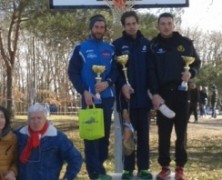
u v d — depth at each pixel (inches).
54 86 1732.3
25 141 233.3
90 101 259.3
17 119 999.6
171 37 267.7
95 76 263.9
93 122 256.7
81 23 895.1
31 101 1359.5
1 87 1432.1
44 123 233.0
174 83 266.5
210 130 883.4
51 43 999.6
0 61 1358.3
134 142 273.6
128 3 346.9
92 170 267.6
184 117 269.4
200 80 1642.5
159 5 355.9
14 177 230.1
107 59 265.6
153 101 264.2
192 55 268.2
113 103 272.5
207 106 1478.8
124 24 273.7
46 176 230.4
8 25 969.5
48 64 1747.0
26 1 823.1
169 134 273.1
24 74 1724.9
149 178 278.2
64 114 1451.8
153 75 266.5
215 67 1724.9
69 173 231.9
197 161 532.4
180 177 274.7
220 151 620.1
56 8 358.9
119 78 271.3
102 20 267.4
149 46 271.1
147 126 275.4
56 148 231.8
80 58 266.5
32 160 231.0
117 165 334.6
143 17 834.2
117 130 334.0
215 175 451.5
